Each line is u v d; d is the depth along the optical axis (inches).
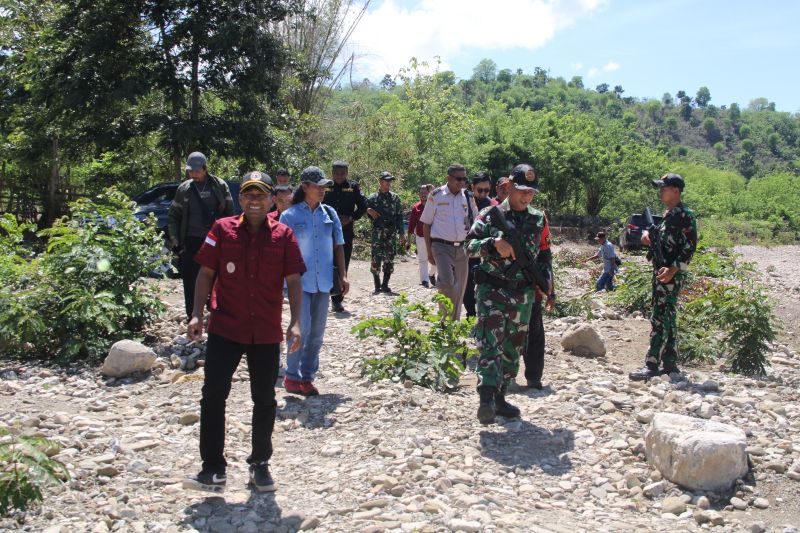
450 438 199.8
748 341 293.7
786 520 157.4
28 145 737.6
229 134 748.6
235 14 743.1
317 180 234.8
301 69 817.5
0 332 264.7
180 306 366.6
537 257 215.9
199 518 149.9
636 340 342.3
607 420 213.8
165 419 213.5
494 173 1385.3
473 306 333.1
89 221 310.7
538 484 173.5
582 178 1497.3
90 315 270.2
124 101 727.1
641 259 598.5
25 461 147.2
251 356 163.5
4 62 824.9
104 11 705.0
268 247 160.7
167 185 577.6
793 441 198.1
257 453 164.7
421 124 1206.3
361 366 263.4
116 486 164.4
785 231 2180.1
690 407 222.2
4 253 319.9
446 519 150.2
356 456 186.9
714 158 6673.2
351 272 599.5
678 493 169.3
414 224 476.7
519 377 267.4
